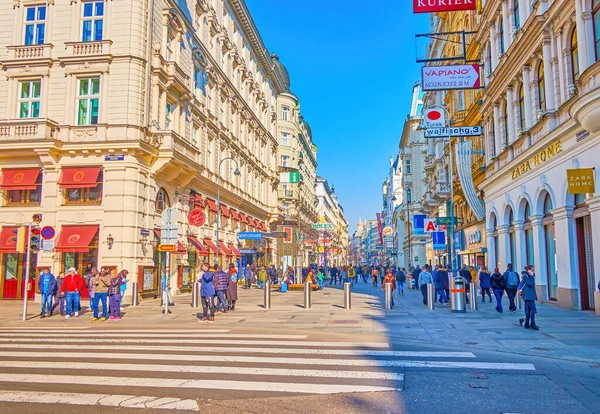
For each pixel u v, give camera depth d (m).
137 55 23.20
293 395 6.31
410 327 13.08
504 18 22.22
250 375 7.41
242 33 43.06
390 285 18.48
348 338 11.34
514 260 22.52
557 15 16.25
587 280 15.95
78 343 10.80
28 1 24.27
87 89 23.56
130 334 12.41
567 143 15.88
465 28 32.69
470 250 31.94
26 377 7.30
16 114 23.72
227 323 14.56
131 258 22.19
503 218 23.56
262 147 50.66
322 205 118.19
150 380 7.09
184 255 28.45
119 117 22.72
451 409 5.77
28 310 19.30
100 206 22.47
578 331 11.75
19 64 23.66
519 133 20.91
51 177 22.86
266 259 51.66
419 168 62.38
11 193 23.61
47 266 22.31
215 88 34.44
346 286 18.34
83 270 22.47
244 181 42.47
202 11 31.64
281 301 23.00
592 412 5.68
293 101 63.59
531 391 6.58
